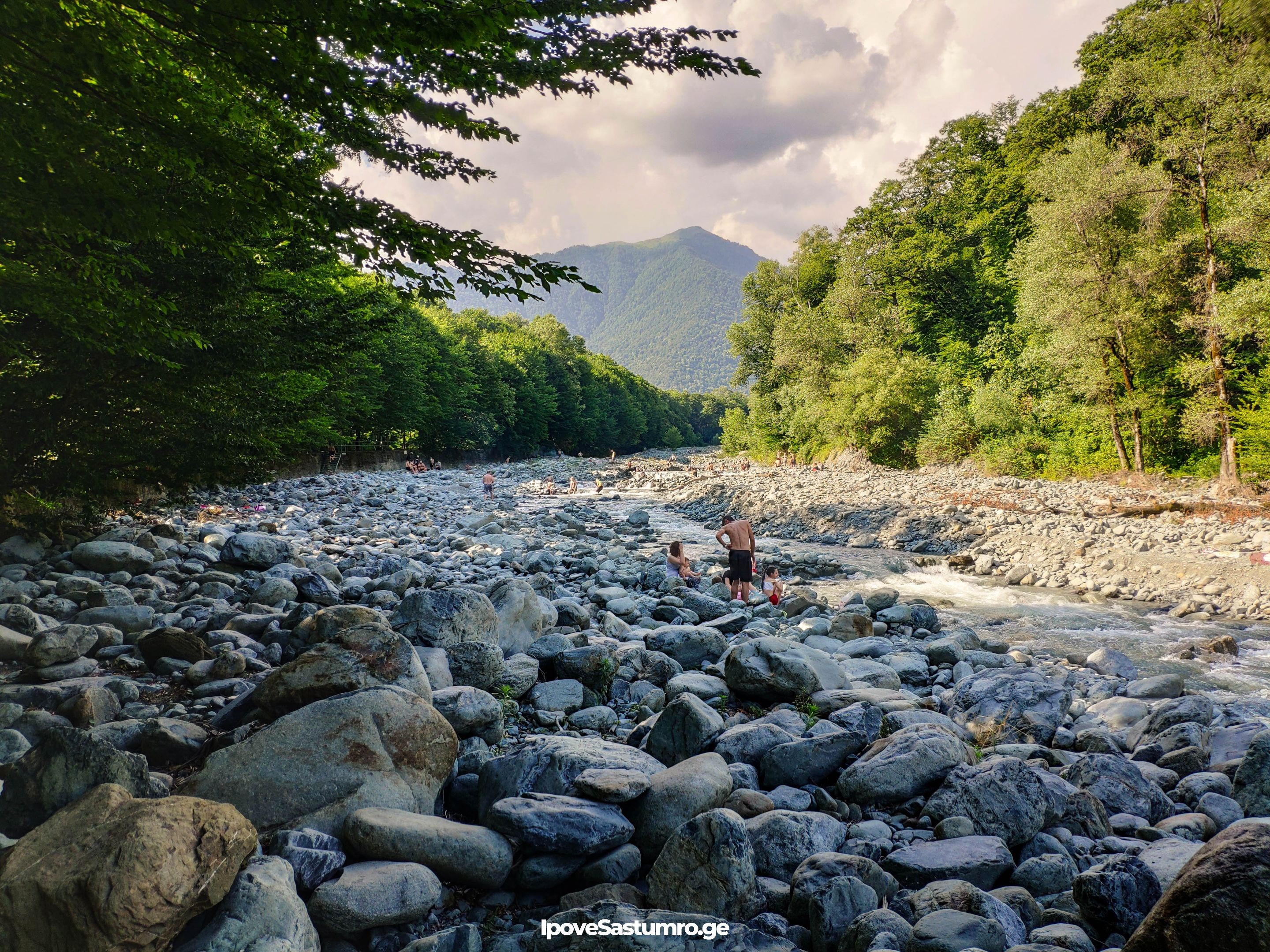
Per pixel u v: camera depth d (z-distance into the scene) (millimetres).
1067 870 4082
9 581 8219
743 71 4293
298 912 3064
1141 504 21984
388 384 46781
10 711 5012
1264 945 2367
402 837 3699
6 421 8414
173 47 3918
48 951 2648
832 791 5211
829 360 53688
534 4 4102
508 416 85188
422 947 3127
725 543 13484
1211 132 25031
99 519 10797
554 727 6312
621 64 4258
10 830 3613
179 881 2785
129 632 7395
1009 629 12602
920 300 51688
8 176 3928
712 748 5480
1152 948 2615
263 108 4508
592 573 15055
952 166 53469
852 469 46062
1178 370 27766
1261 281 22891
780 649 7195
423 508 29000
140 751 4762
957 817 4492
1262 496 22031
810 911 3564
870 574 17719
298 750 4156
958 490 27875
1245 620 13227
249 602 8609
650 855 4184
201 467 9766
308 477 35281
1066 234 28328
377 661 5191
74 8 3682
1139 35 30328
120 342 6516
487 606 7047
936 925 3268
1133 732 7004
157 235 4387
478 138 4504
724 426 79875
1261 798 4941
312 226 4512
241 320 8320
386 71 4191
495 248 4266
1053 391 34719
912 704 6809
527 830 3889
